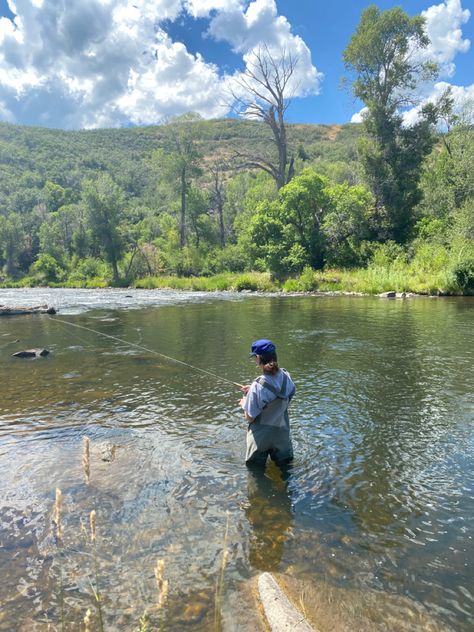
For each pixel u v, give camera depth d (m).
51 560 2.89
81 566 2.84
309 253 32.75
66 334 12.02
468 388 6.53
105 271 54.41
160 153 50.16
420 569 2.81
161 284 40.09
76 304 21.75
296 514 3.41
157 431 5.08
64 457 4.39
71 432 5.07
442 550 2.99
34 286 55.81
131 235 52.03
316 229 33.69
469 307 16.64
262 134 123.38
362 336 10.82
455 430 5.04
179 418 5.51
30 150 133.88
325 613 2.45
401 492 3.74
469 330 11.41
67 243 68.00
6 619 2.40
